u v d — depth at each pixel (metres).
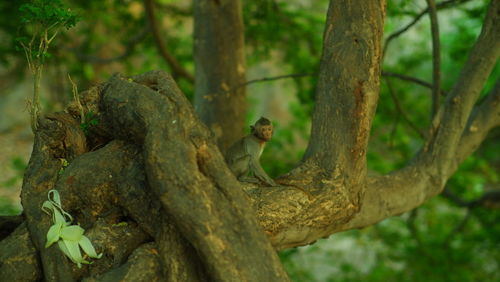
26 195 6.78
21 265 6.31
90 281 6.04
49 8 6.80
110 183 6.82
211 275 6.03
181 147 6.19
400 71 18.86
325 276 20.94
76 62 19.09
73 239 6.25
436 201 19.95
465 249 18.34
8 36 16.30
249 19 17.09
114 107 6.94
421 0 18.34
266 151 17.31
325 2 21.25
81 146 7.35
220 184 6.21
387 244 19.58
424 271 17.83
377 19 7.57
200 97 13.25
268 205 7.00
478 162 18.61
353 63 7.52
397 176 8.71
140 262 6.20
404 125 18.16
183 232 6.07
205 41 13.04
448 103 8.91
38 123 7.24
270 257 6.12
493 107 9.49
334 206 7.34
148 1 15.37
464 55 16.03
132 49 17.86
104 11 18.56
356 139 7.52
